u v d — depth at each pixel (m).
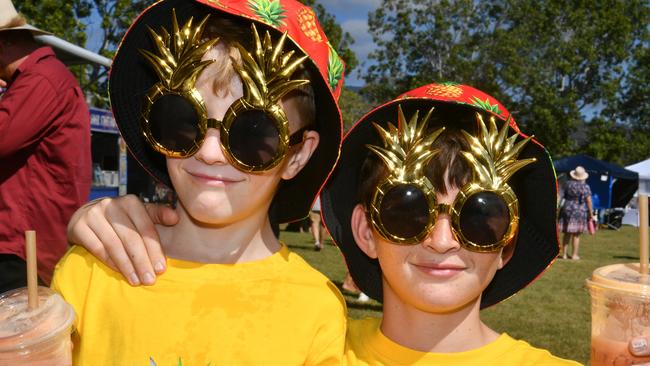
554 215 1.64
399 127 1.54
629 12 37.44
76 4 18.95
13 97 2.63
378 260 1.66
